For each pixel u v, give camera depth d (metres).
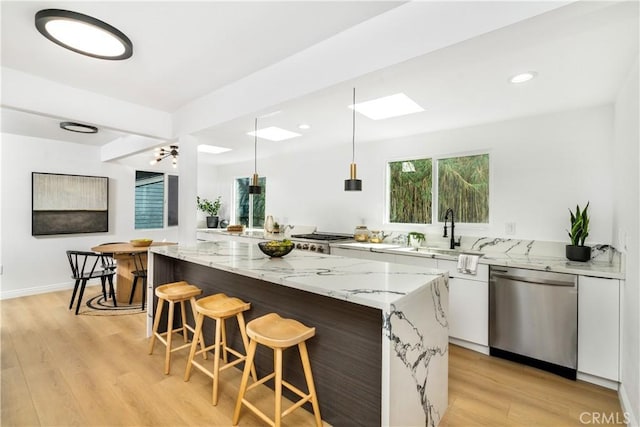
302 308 2.03
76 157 4.93
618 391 2.19
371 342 1.70
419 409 1.68
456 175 3.62
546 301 2.45
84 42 1.91
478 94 2.50
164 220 6.12
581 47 1.77
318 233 4.88
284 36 1.94
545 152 2.98
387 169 4.22
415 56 1.58
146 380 2.28
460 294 2.90
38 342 2.91
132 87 2.78
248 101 2.51
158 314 2.71
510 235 3.18
